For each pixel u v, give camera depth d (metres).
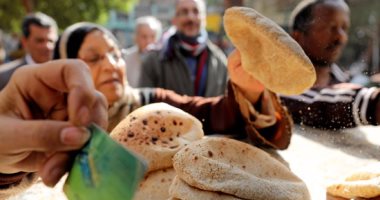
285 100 1.12
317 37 0.84
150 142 0.64
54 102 0.45
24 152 0.45
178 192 0.54
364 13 8.38
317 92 1.08
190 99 1.17
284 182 0.56
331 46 0.86
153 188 0.61
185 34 2.08
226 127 1.02
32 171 0.48
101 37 1.24
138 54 2.46
